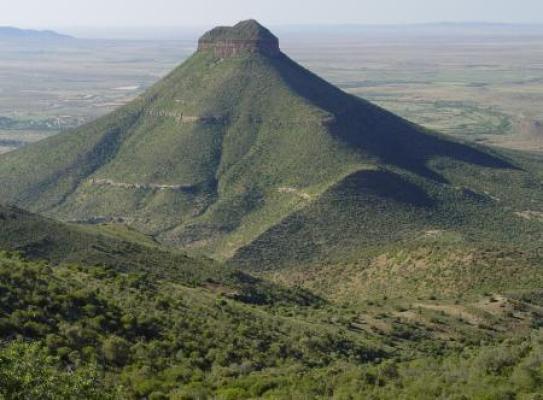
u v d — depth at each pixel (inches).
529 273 4185.5
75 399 1503.4
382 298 4114.2
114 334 2345.0
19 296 2294.5
